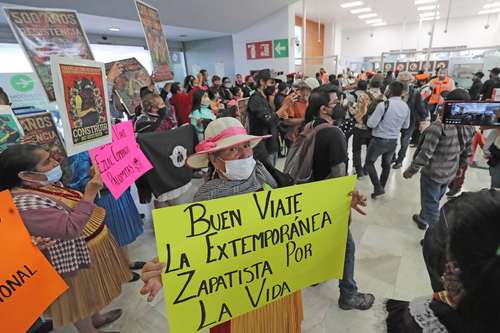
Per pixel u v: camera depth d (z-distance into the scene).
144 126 2.50
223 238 0.87
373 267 2.07
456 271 0.41
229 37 10.24
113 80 2.55
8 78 4.31
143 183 2.21
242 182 1.03
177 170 2.27
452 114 1.61
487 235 0.38
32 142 1.49
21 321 0.94
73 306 1.27
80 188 1.74
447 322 0.43
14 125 1.37
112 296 1.42
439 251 0.45
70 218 1.08
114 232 1.92
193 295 0.86
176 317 0.85
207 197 1.00
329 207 1.01
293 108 3.71
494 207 0.39
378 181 3.12
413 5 10.71
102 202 1.85
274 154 3.68
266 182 1.13
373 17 13.34
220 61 10.83
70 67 1.08
